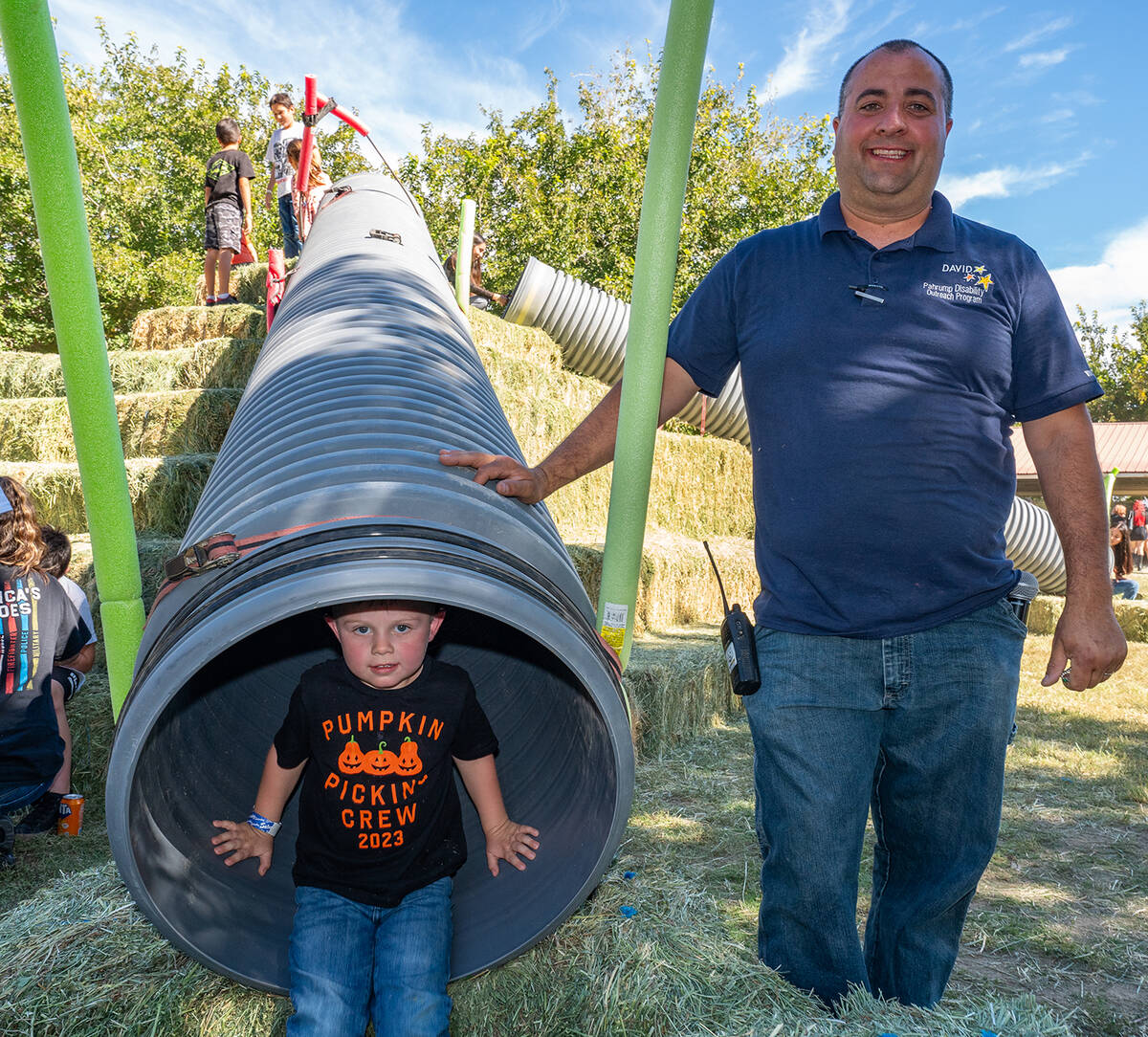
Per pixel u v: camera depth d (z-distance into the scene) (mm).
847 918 1954
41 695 3516
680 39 2018
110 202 25984
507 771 2385
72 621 3697
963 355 1928
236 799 2203
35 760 3477
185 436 6805
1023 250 2029
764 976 1979
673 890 2312
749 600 8742
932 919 2053
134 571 2104
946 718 1915
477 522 1771
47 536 3670
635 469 2166
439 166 25312
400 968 1734
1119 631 1894
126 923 2090
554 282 11062
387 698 1910
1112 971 2893
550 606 1606
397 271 4480
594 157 24578
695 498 10102
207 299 9812
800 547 1976
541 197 23953
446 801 1961
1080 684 1913
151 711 1457
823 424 1967
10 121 21031
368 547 1507
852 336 1962
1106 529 1961
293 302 4285
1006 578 1992
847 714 1930
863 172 1951
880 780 2086
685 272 23328
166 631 1577
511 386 8789
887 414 1930
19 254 21047
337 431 2121
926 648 1910
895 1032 1754
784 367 2014
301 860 1891
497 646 2762
